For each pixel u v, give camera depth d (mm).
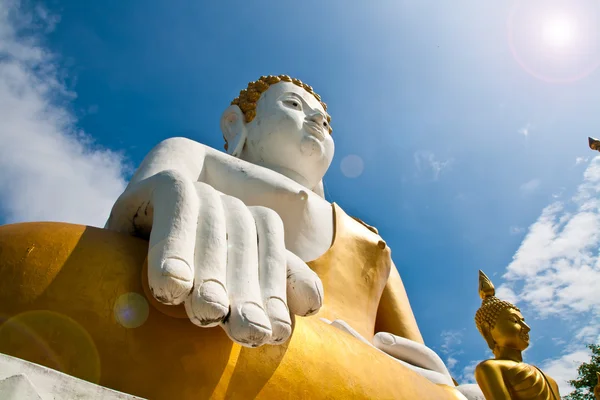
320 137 6402
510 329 4500
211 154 5438
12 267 2875
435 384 4328
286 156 6285
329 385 3324
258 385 3021
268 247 3150
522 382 4113
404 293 7113
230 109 6738
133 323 2814
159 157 5020
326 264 5691
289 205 5352
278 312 2836
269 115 6418
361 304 5859
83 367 2674
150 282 2611
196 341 2896
